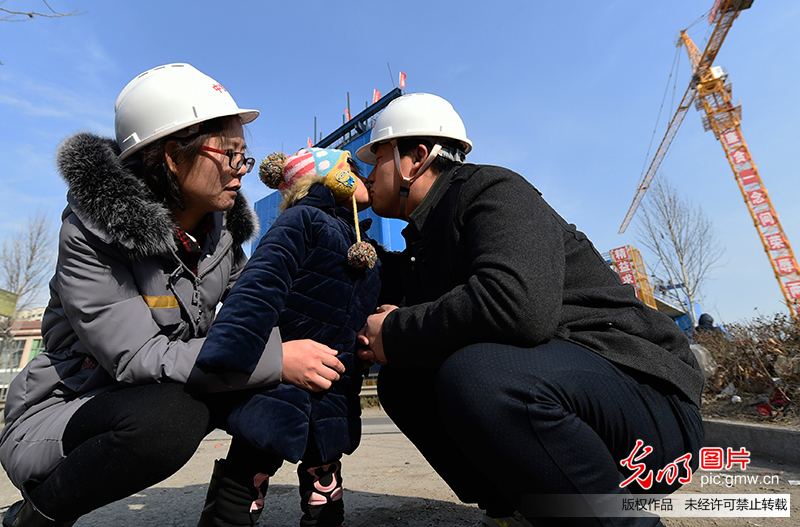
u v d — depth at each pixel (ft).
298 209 4.75
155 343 3.90
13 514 4.00
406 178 4.99
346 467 10.58
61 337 4.18
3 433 4.06
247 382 3.86
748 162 104.42
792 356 13.20
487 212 3.81
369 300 5.15
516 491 3.26
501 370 3.22
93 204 3.74
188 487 8.65
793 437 8.93
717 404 14.44
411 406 5.14
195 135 4.27
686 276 69.82
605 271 4.27
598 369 3.37
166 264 4.36
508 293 3.28
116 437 3.40
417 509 6.46
